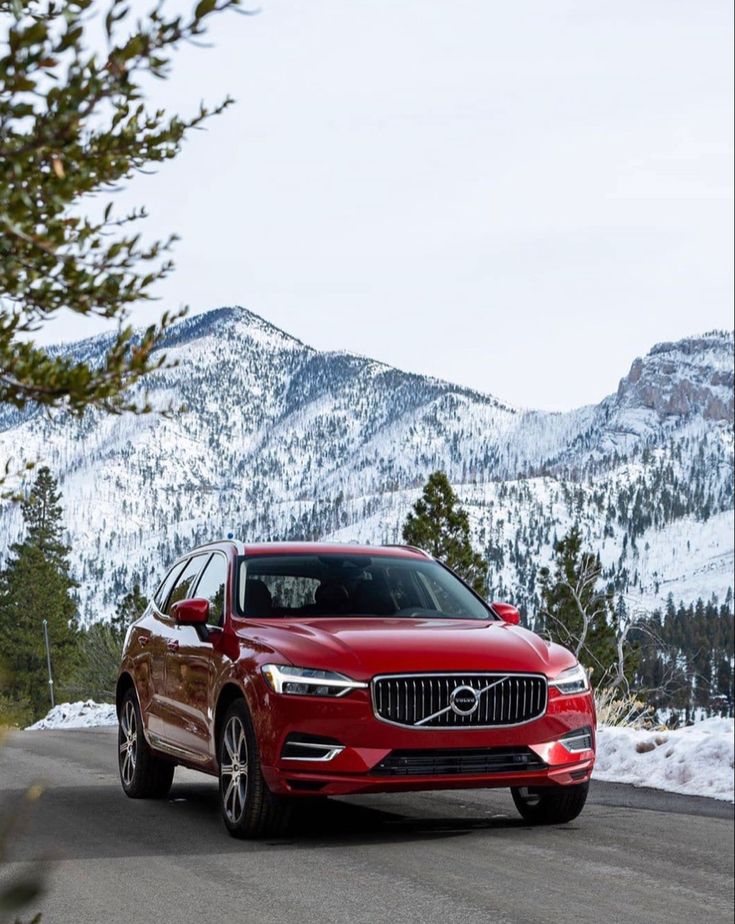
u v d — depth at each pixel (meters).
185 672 8.63
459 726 7.31
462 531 49.84
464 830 7.88
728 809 8.56
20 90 1.69
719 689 189.00
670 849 7.22
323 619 8.16
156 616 9.93
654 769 9.96
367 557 8.98
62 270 1.96
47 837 7.80
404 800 9.28
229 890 6.20
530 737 7.47
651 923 5.53
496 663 7.49
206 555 9.52
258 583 8.50
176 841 7.60
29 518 107.12
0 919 1.50
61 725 25.59
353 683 7.23
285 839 7.59
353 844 7.40
